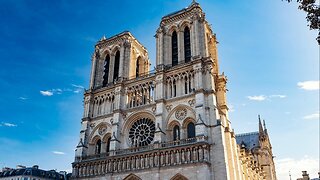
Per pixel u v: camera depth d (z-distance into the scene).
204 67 79.31
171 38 91.19
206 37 86.88
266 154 143.12
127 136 83.62
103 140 87.06
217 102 82.12
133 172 73.06
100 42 106.62
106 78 100.56
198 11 87.88
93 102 95.56
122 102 88.25
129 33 101.31
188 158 67.31
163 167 69.44
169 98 80.00
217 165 66.25
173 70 82.75
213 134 69.88
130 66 96.19
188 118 74.88
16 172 120.38
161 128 75.44
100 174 78.50
